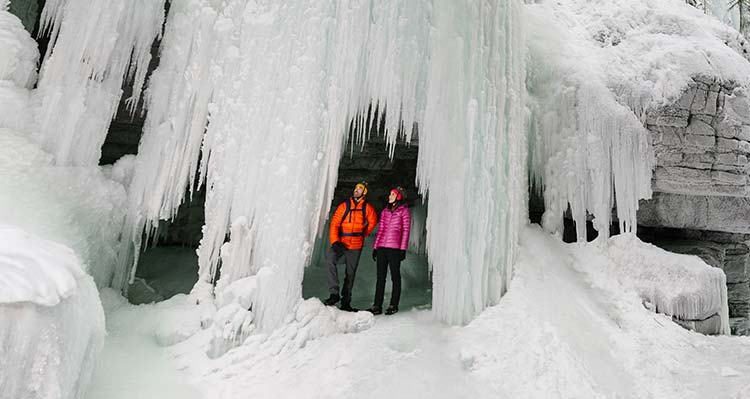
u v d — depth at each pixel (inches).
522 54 219.0
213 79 194.7
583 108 224.7
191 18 198.4
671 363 164.7
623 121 217.9
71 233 164.9
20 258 100.0
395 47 195.0
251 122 188.4
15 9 219.0
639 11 257.0
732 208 243.8
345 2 191.6
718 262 254.2
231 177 188.4
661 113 217.6
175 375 148.6
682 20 245.3
